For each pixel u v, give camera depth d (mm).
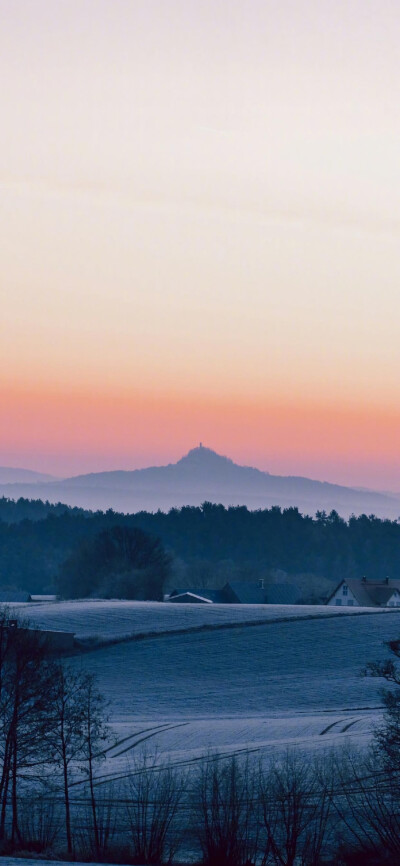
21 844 102625
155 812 110438
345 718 188000
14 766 111375
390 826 99625
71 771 137125
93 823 110188
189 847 102312
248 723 183250
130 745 160625
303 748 147125
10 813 116000
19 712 115000
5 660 116250
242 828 105625
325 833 104312
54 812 116438
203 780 113438
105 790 126562
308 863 95500
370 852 97562
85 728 117875
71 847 100812
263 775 125875
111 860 96562
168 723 185500
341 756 137375
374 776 116875
